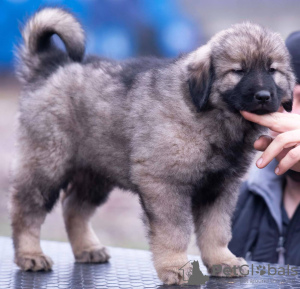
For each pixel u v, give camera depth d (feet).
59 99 17.81
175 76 15.51
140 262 16.94
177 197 15.07
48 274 15.43
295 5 60.39
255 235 19.70
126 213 37.37
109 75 17.65
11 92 63.52
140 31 57.98
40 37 19.24
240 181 16.29
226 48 15.25
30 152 17.85
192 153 14.90
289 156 14.52
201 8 60.18
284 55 15.55
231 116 15.29
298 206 19.20
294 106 18.97
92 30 56.70
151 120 15.17
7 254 18.40
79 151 18.06
